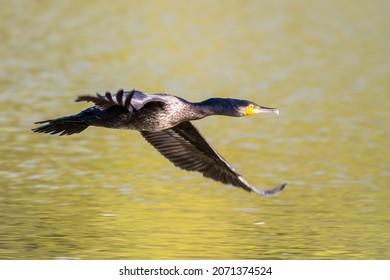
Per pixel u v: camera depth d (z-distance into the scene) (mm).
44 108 22094
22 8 39312
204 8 41438
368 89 26094
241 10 41281
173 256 12180
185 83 26078
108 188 15578
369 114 22719
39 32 34031
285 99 24453
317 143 19625
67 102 22891
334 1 45031
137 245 12594
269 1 44188
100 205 14531
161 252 12328
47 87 24750
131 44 32531
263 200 15156
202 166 10969
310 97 24828
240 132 20656
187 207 14570
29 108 22031
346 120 22016
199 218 13977
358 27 37875
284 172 17094
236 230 13406
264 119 22141
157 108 10445
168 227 13453
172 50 31828
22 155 17688
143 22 37250
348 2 44781
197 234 13141
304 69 29109
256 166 17516
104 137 19641
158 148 11047
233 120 22062
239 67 29125
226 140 19812
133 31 35188
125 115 10289
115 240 12789
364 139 20047
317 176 16828
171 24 37156
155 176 16531
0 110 21672
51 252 12266
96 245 12586
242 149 18953
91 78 26266
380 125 21469
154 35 34531
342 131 20828
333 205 14938
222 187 15914
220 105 10961
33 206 14383
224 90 25281
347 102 24203
